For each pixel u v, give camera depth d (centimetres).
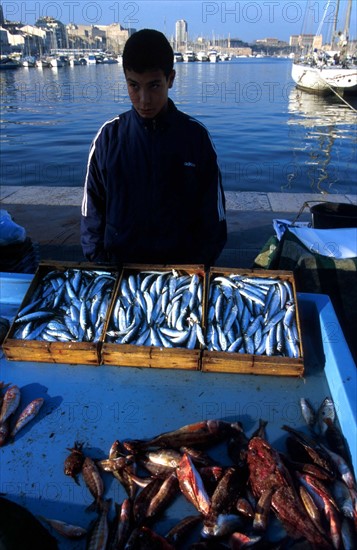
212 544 164
